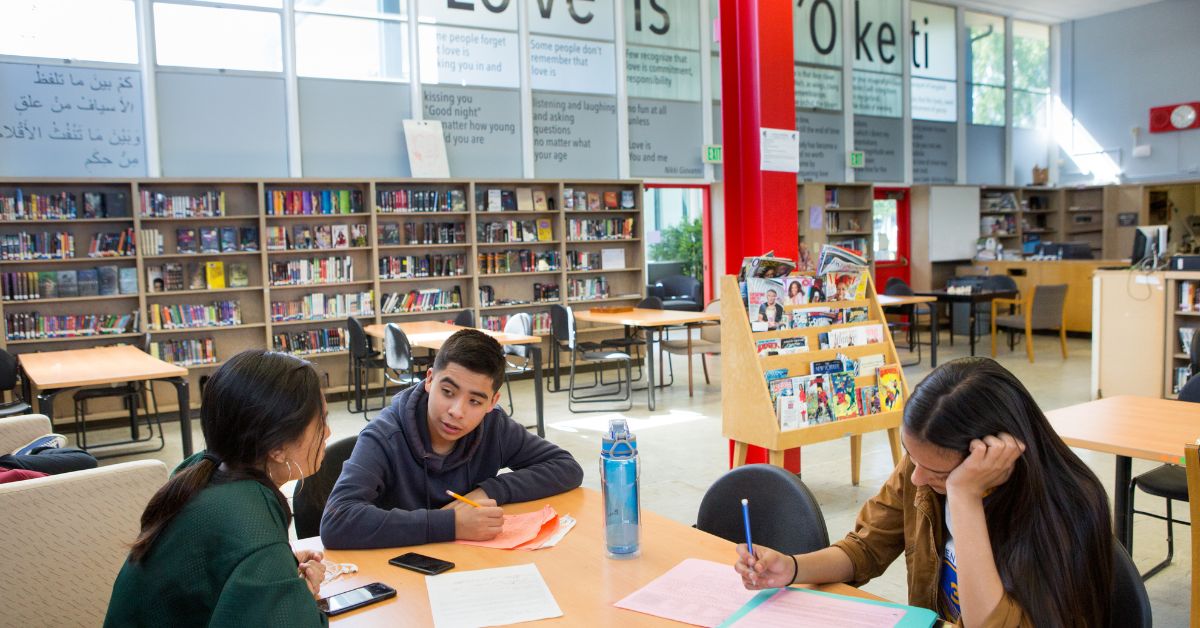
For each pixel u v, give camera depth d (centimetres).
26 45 612
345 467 173
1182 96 1152
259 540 101
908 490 140
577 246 864
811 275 352
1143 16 1185
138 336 640
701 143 952
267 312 687
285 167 713
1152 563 295
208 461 109
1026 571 108
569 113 859
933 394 115
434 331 620
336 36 733
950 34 1182
